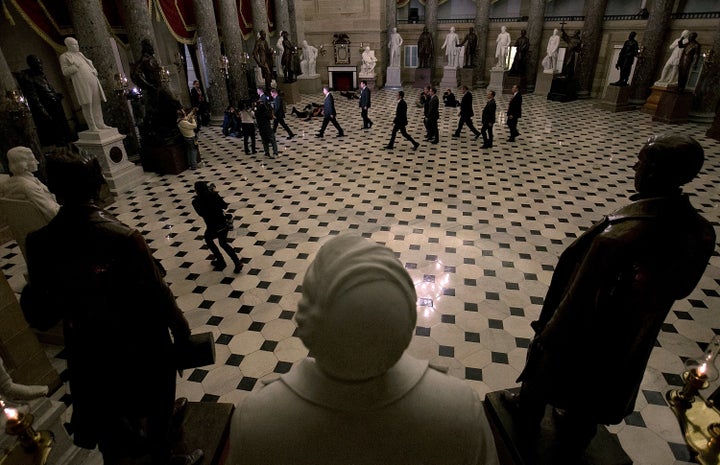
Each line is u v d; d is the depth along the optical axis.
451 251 6.31
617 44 17.47
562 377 2.03
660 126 13.38
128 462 2.56
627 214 1.68
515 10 21.55
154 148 9.60
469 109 11.78
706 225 1.62
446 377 0.85
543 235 6.74
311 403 0.77
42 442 1.84
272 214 7.66
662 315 1.82
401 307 0.71
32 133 7.58
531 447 2.49
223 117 14.51
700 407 2.15
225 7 14.20
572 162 10.12
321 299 0.70
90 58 9.41
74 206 1.71
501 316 4.95
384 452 0.77
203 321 4.95
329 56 22.17
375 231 6.95
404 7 23.56
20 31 11.27
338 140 12.48
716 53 12.71
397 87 21.95
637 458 3.33
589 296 1.78
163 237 6.88
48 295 1.84
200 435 2.82
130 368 2.02
